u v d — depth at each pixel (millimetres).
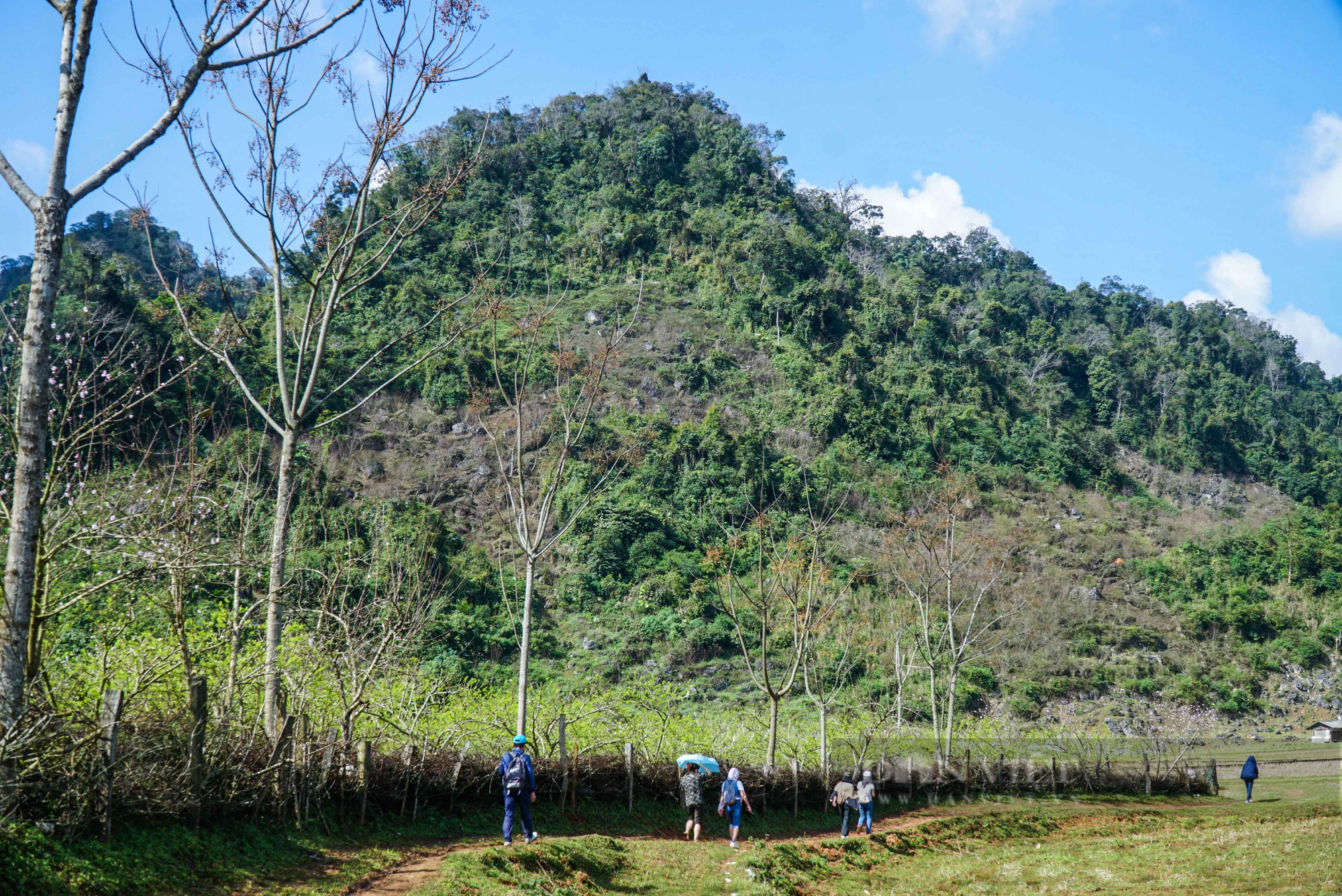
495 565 65438
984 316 136750
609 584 67500
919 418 105312
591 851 15547
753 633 63156
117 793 10297
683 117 156250
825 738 26844
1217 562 94438
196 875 10422
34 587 10766
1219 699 71812
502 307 19781
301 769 13328
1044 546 91562
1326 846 19156
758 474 81312
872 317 122250
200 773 11500
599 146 145500
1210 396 136875
